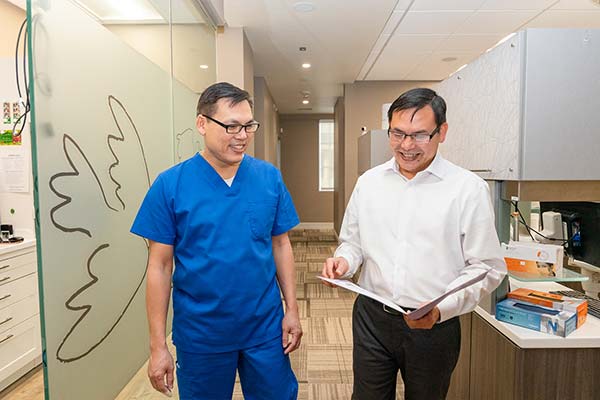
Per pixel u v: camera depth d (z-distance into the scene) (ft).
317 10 11.34
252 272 4.20
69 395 4.31
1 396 7.36
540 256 4.97
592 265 5.61
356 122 20.66
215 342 4.17
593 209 5.58
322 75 19.10
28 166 8.43
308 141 30.94
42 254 3.81
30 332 8.12
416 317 3.43
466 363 5.93
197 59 9.23
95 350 4.86
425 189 4.14
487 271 3.57
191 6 8.75
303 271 17.22
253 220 4.19
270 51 15.24
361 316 4.54
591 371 4.54
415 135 3.84
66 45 4.19
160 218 4.03
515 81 4.60
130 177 5.81
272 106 23.99
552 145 4.53
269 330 4.37
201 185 4.08
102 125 4.99
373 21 12.14
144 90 6.34
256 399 4.45
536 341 4.46
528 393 4.54
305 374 8.37
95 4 4.88
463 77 6.11
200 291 4.09
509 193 4.97
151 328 4.08
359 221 4.53
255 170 4.36
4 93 8.20
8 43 9.86
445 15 11.88
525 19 12.17
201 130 3.99
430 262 4.04
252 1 10.71
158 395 6.48
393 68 17.87
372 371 4.41
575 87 4.50
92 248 4.75
